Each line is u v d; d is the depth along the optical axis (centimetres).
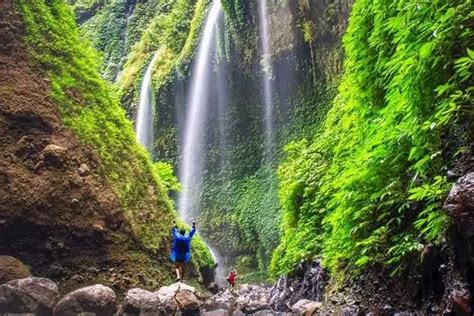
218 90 3008
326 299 754
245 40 2834
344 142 933
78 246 905
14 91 979
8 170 878
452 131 483
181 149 3166
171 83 3256
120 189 1047
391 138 568
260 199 2552
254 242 2478
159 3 4391
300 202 1255
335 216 695
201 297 939
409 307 537
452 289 442
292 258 1128
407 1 534
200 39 3191
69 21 1252
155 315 734
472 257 409
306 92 2483
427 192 464
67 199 920
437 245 484
